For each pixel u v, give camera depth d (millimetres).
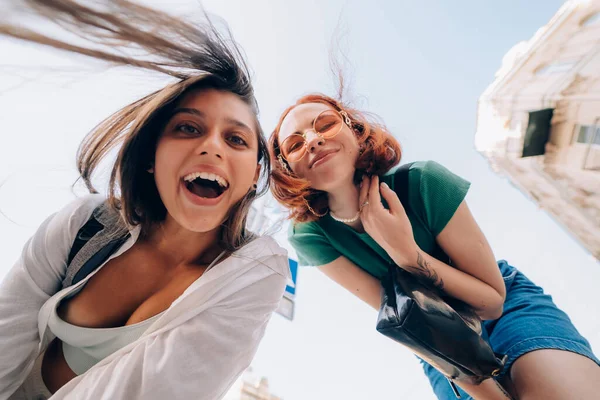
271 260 383
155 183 378
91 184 386
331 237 633
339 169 548
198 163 352
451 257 570
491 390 483
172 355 276
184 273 380
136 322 349
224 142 367
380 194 578
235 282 337
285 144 580
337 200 591
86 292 349
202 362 291
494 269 550
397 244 513
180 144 351
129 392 258
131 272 368
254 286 356
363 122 601
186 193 358
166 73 333
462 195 536
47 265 344
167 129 357
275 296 374
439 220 550
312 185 570
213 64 367
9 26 199
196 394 283
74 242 350
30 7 203
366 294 656
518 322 572
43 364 367
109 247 357
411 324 454
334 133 550
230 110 376
